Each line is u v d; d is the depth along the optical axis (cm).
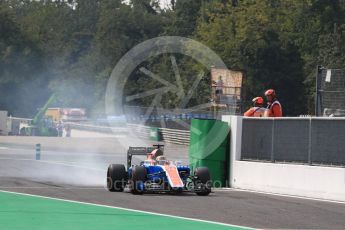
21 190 3950
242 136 4569
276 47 14250
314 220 2928
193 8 19450
